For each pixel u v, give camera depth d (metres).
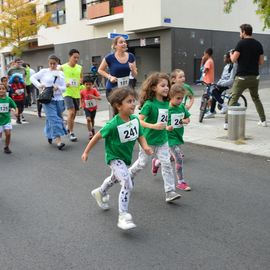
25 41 30.62
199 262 3.62
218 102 11.69
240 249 3.85
